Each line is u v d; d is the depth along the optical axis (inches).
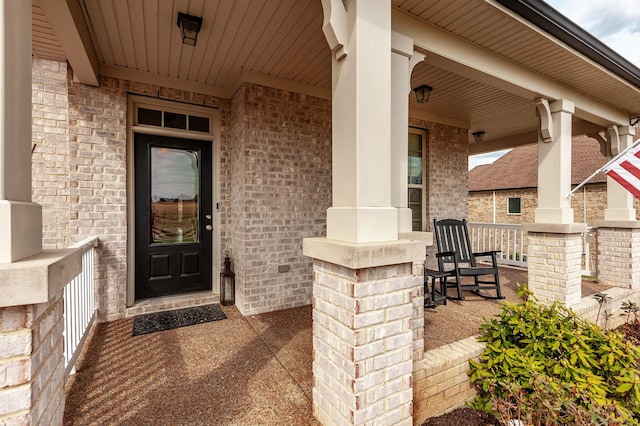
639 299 173.5
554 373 82.1
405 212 91.0
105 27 101.0
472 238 287.4
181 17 94.7
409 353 68.7
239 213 142.9
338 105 71.8
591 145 494.0
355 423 60.1
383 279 64.2
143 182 140.4
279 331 118.2
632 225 172.2
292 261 147.5
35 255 43.6
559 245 136.9
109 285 127.6
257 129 138.7
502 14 91.9
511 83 120.6
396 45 88.7
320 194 155.9
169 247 146.6
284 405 75.9
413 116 197.6
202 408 74.2
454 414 83.6
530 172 536.4
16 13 41.1
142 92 134.3
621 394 79.4
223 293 146.9
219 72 136.1
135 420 69.8
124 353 100.0
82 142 123.3
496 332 97.2
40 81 120.8
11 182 39.8
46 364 42.4
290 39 109.4
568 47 110.8
